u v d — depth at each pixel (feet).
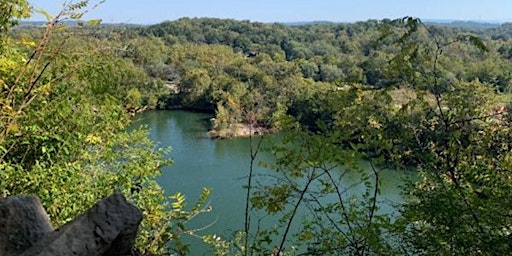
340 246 13.15
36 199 8.94
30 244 8.25
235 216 55.06
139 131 20.93
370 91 13.87
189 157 86.53
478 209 13.05
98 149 18.54
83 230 8.14
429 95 14.29
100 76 15.39
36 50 13.57
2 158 14.98
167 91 142.31
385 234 13.82
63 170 15.65
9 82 15.07
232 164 81.00
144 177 18.75
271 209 12.81
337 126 13.76
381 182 13.44
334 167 12.66
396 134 14.02
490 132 14.51
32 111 15.12
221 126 88.48
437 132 14.46
